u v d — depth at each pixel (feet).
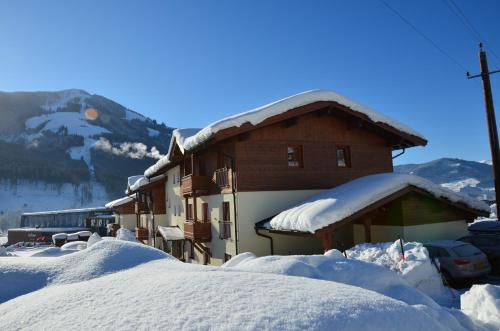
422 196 45.60
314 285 11.87
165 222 99.25
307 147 55.16
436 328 10.50
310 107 52.21
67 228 191.93
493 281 36.40
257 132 52.24
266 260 19.21
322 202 43.34
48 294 12.51
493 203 90.99
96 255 17.28
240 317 9.28
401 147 63.26
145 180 102.17
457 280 35.09
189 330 8.76
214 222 58.49
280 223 44.83
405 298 17.30
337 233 51.21
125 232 76.33
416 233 44.29
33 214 242.17
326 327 9.12
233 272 13.47
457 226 47.96
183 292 10.88
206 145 50.88
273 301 10.20
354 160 58.59
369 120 56.13
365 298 10.98
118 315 9.76
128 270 15.26
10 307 11.94
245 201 50.21
